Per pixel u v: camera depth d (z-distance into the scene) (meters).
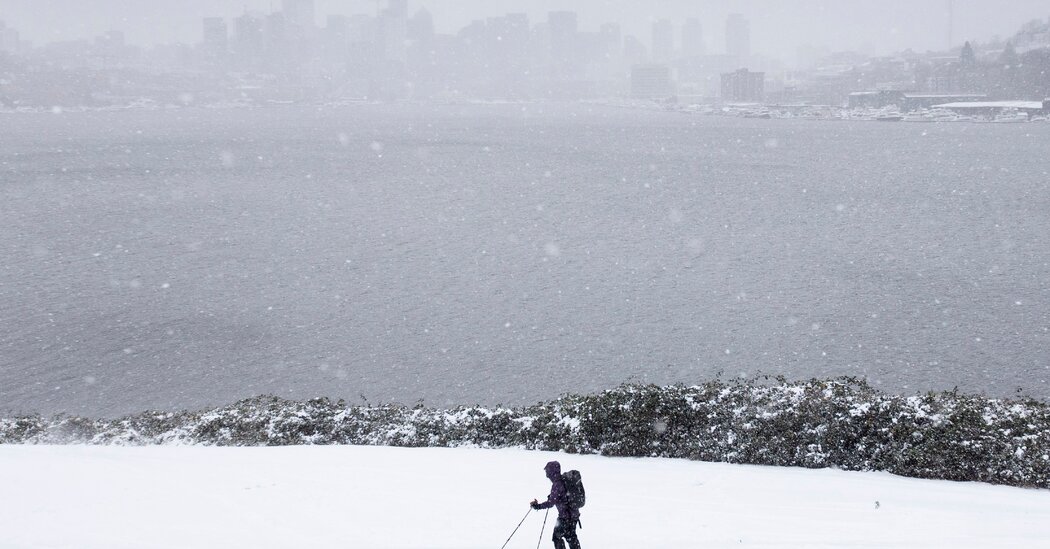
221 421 61.16
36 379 111.19
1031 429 45.25
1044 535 32.59
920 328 131.62
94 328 138.00
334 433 58.69
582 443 51.91
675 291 164.38
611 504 37.53
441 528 33.81
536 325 139.50
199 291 168.62
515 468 45.72
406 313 149.00
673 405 52.19
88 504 37.47
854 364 114.12
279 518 35.25
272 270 192.25
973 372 109.38
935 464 44.84
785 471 46.06
